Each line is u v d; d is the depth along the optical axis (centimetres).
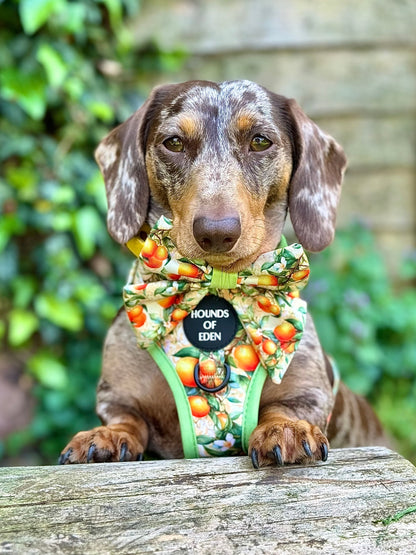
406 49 73
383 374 71
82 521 24
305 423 30
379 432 49
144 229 37
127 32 67
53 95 63
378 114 74
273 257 31
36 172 64
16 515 25
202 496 26
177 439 35
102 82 67
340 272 73
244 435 31
